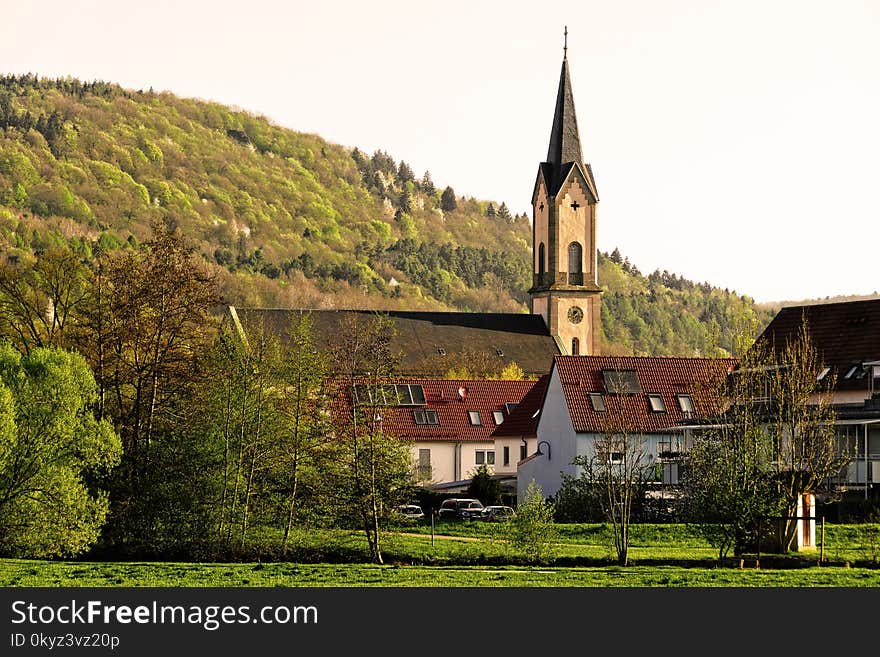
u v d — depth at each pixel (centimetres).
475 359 15338
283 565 5703
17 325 8156
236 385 6581
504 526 6209
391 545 6494
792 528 6075
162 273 7138
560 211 16450
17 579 4872
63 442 6041
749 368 6775
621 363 9969
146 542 6419
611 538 6881
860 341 9112
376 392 6419
